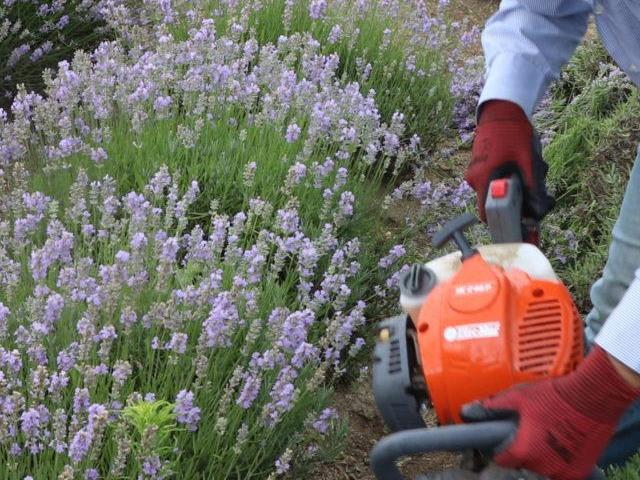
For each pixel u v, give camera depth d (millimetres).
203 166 2789
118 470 1957
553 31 1845
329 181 2875
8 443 2064
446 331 1583
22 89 2713
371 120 2936
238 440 2084
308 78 3346
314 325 2496
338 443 2311
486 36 1873
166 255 2117
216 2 3701
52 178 2725
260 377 2135
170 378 2139
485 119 1807
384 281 2752
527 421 1490
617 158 3018
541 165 1820
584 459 1497
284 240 2387
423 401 1681
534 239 1857
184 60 2994
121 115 2943
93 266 2365
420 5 3939
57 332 2207
